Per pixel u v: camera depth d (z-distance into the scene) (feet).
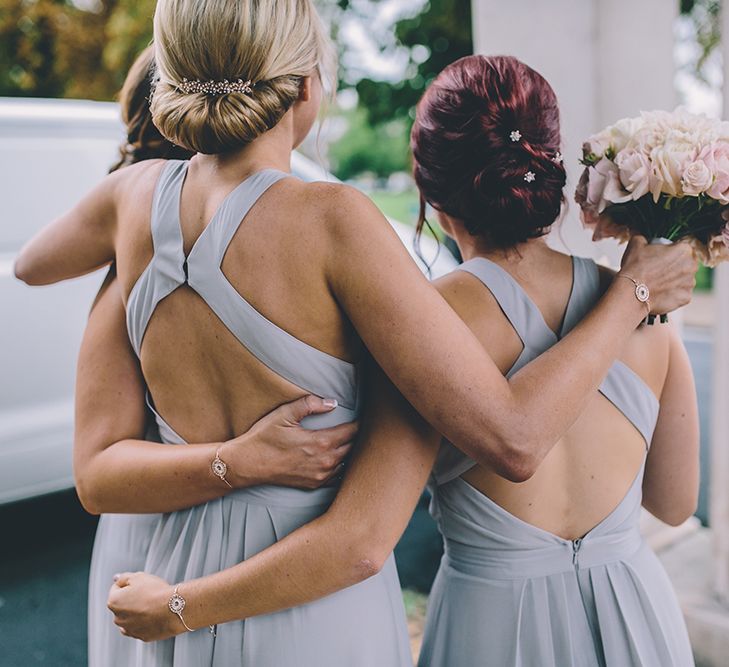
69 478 13.08
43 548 13.34
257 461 4.10
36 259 4.94
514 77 4.26
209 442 4.34
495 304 4.30
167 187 4.33
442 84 4.37
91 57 42.01
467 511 4.46
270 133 4.15
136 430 4.66
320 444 4.09
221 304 4.02
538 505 4.37
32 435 12.64
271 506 4.24
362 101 40.09
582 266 4.47
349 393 4.20
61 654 10.30
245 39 3.84
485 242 4.47
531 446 3.81
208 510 4.36
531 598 4.37
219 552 4.30
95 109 13.94
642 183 4.11
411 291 3.83
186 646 4.27
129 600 4.32
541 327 4.27
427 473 4.15
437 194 4.40
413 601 10.69
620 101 8.63
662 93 8.49
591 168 4.35
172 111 3.99
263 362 4.04
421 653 4.79
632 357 4.44
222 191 4.10
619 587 4.41
